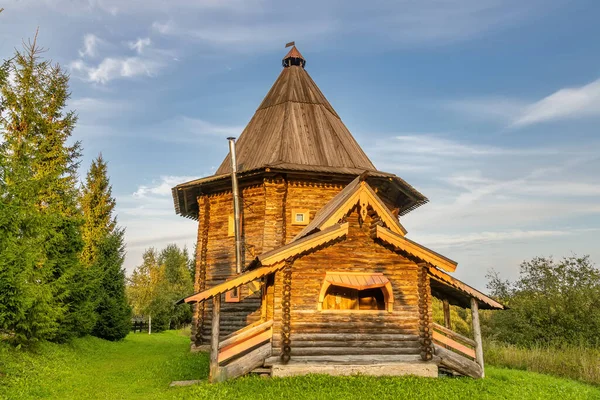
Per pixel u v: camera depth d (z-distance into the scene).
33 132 21.45
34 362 14.20
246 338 13.70
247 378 11.95
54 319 16.28
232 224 20.62
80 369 15.37
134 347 25.02
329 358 12.75
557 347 22.09
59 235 18.27
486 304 14.92
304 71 26.75
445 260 13.61
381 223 13.94
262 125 23.70
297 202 20.00
